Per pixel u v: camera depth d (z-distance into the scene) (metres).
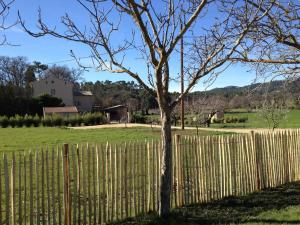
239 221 7.99
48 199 7.50
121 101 96.88
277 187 11.71
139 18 6.77
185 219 8.19
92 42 7.39
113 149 8.42
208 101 41.31
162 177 8.29
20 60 98.12
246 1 7.38
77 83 118.38
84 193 7.98
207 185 9.94
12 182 7.15
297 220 7.95
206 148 9.99
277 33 7.63
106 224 8.13
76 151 7.97
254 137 11.30
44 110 79.19
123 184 8.54
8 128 54.47
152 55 7.36
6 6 4.91
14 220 7.18
